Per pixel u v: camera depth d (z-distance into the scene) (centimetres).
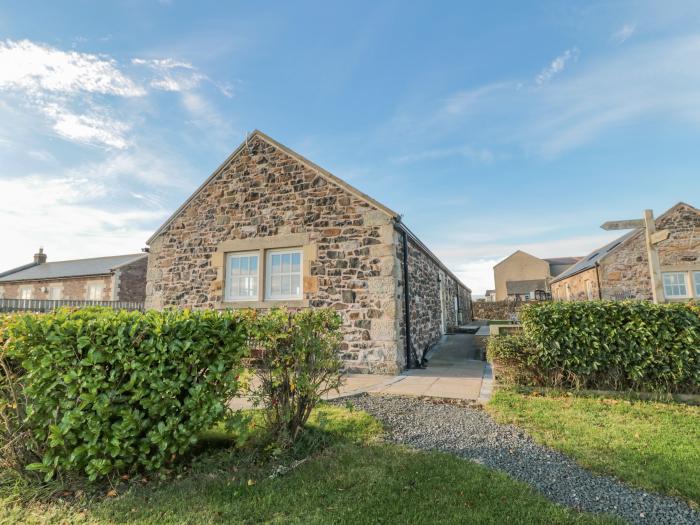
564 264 4747
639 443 355
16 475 294
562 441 361
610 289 1395
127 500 262
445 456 328
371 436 382
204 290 964
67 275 2214
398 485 276
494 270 4791
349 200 829
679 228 1359
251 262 930
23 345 286
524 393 559
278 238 887
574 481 288
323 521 232
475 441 370
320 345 369
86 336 282
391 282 772
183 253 1009
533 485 281
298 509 247
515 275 4688
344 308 800
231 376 323
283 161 911
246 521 235
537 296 2953
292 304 846
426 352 1090
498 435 387
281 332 350
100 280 2127
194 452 341
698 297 1308
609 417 436
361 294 791
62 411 283
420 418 447
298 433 364
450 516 236
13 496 266
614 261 1409
